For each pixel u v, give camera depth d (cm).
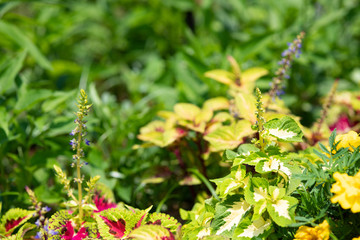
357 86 165
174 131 127
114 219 112
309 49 168
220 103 133
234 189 113
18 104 129
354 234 108
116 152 139
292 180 109
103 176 132
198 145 129
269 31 153
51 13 191
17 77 138
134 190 138
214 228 111
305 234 105
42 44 179
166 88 175
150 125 134
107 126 147
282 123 112
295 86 167
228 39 183
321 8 190
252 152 112
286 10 180
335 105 144
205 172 131
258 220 110
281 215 106
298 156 114
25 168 131
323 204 108
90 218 117
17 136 128
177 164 142
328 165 109
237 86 133
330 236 107
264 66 152
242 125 119
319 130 130
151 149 144
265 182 109
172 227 113
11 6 152
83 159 133
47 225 115
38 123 129
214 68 151
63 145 133
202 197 128
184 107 131
